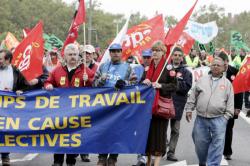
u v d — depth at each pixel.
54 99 9.15
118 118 9.06
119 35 10.41
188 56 22.38
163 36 12.54
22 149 9.10
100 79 9.34
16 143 9.12
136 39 12.59
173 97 11.12
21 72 10.31
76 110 9.09
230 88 9.21
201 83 9.33
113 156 9.26
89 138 9.07
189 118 9.47
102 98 9.09
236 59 22.34
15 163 10.65
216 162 9.18
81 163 10.74
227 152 11.38
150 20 12.58
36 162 10.77
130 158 11.38
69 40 9.81
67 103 9.13
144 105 9.04
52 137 9.11
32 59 10.60
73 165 9.52
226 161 11.23
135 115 9.05
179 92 11.11
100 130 9.07
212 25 21.22
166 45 9.60
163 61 9.28
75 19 9.56
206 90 9.24
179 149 12.52
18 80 9.82
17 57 10.62
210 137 9.31
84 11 9.55
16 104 9.15
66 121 9.09
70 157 9.46
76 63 9.26
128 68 9.42
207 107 9.18
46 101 9.16
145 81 9.02
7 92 9.15
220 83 9.22
